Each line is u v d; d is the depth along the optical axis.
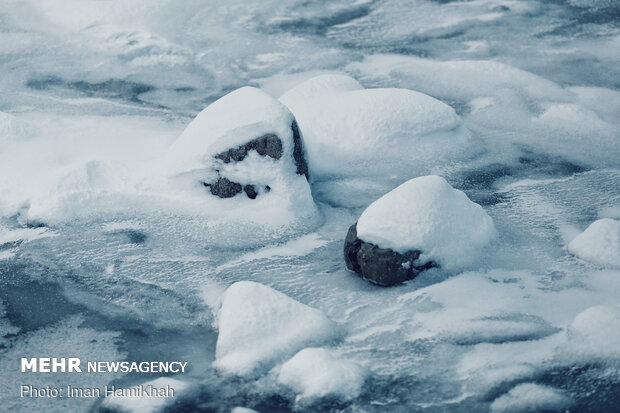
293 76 10.09
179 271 5.88
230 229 6.39
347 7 12.81
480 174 7.52
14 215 6.70
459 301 5.37
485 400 4.44
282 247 6.20
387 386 4.59
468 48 11.03
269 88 9.71
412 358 4.83
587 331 4.85
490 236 6.01
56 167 7.29
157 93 9.52
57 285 5.74
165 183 6.78
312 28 11.85
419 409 4.40
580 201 6.98
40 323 5.30
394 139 7.74
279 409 4.46
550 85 9.59
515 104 9.11
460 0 13.09
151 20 11.79
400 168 7.56
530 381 4.55
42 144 7.79
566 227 6.45
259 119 6.56
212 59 10.61
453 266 5.67
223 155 6.60
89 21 11.63
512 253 5.98
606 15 12.45
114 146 7.78
